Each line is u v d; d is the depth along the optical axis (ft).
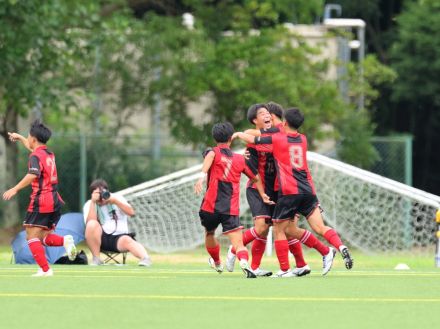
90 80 338.13
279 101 324.19
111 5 358.02
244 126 328.29
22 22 298.97
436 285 136.87
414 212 261.24
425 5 371.56
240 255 147.84
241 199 256.32
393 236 261.03
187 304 111.96
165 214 255.70
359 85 346.33
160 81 332.39
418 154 413.18
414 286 135.13
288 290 128.06
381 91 409.49
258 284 136.46
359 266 202.69
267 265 199.72
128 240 193.36
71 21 314.76
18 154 327.26
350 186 258.16
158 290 127.85
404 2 394.11
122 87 337.93
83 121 358.64
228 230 148.87
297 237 152.97
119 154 323.16
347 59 350.23
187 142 330.75
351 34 347.36
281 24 343.87
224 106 333.21
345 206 259.80
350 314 103.96
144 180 323.78
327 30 350.43
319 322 97.81
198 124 335.47
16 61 298.35
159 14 396.37
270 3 351.46
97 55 336.70
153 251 261.65
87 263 198.08
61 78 307.58
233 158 148.15
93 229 193.77
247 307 109.29
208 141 330.34
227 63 330.34
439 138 412.36
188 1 355.97
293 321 98.37
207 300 116.06
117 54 336.70
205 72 327.47
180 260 225.15
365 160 326.24
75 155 319.27
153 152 326.65
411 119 412.77
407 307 110.22
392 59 382.63
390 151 329.31
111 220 195.42
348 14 425.28
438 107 408.67
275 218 149.28
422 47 370.32
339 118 328.70
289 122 148.15
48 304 111.86
